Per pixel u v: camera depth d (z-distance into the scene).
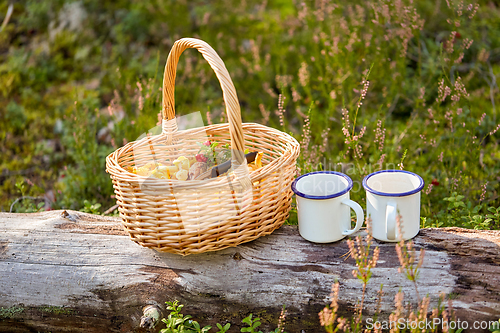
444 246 1.58
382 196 1.52
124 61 4.63
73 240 1.83
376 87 3.53
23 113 3.97
